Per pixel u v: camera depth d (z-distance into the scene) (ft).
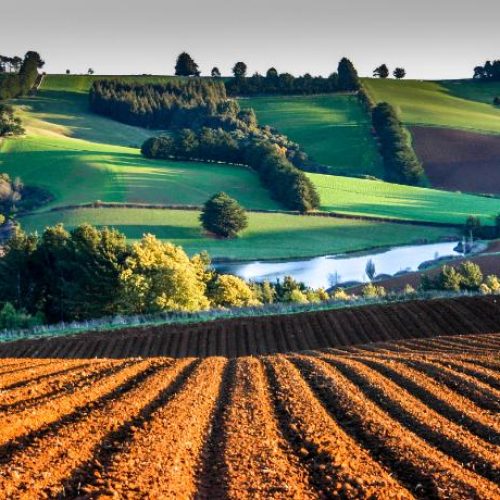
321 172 585.22
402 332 162.40
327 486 49.85
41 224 410.93
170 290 218.38
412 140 637.30
